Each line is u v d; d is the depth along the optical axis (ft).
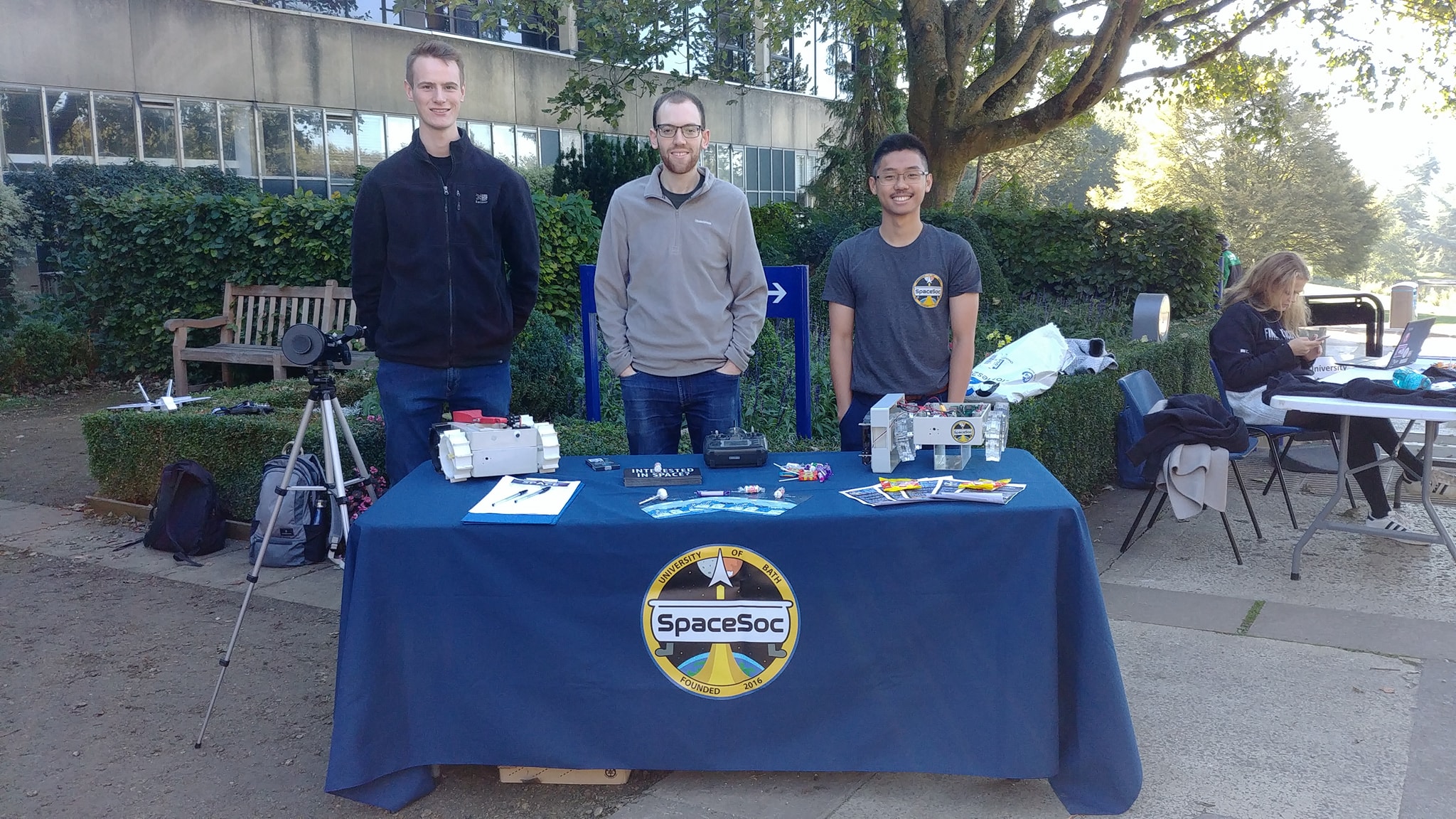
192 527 16.17
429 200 11.81
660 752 8.88
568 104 43.16
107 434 18.72
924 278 11.90
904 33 48.39
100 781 9.52
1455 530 16.83
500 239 12.57
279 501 10.84
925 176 11.62
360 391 22.30
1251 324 17.48
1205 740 9.79
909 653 8.64
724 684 8.77
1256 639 12.27
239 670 11.94
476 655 8.80
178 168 49.78
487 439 10.16
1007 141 42.73
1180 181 141.79
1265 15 42.22
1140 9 39.45
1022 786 9.11
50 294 41.01
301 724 10.65
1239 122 52.31
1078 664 8.55
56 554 16.52
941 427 9.80
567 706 8.86
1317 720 10.16
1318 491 19.57
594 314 17.46
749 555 8.58
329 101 56.29
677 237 11.82
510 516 8.77
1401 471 17.72
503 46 63.77
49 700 11.20
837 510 8.65
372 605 8.64
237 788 9.39
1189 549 16.05
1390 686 10.89
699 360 12.00
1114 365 19.70
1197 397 15.58
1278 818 8.44
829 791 9.07
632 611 8.71
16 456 23.79
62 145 46.75
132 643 12.78
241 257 30.37
